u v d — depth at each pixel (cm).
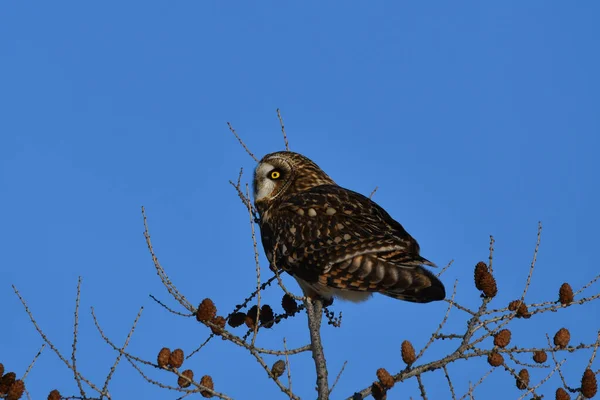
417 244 1178
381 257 1111
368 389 786
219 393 781
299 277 1194
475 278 866
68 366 805
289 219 1230
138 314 798
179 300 823
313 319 894
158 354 778
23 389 821
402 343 794
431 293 1019
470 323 836
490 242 877
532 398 845
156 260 826
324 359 864
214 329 812
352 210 1213
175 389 768
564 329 841
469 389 805
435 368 796
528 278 857
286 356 804
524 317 856
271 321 986
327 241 1159
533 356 882
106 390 794
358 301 1209
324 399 836
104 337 788
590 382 837
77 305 812
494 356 823
